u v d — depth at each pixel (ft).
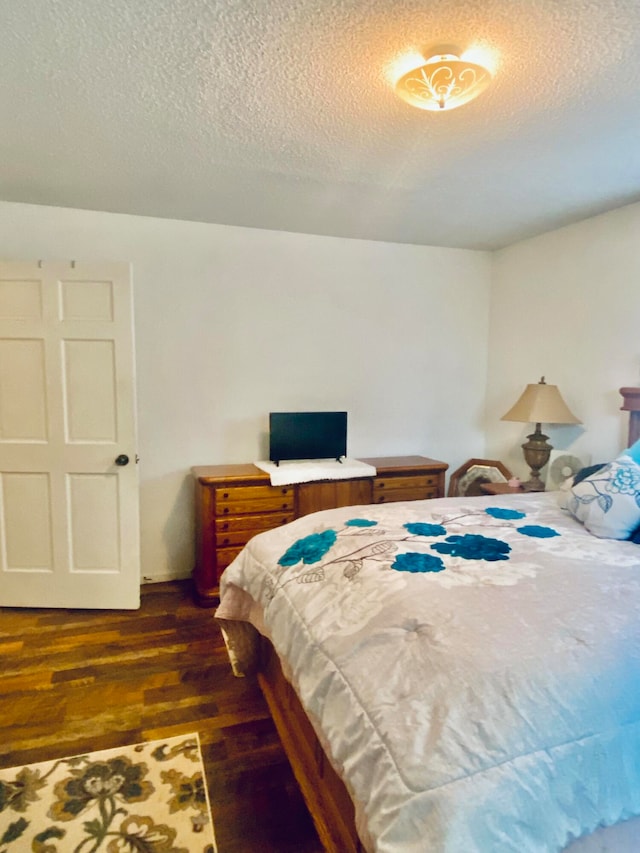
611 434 10.23
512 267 12.78
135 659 8.35
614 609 4.45
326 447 11.79
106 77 5.58
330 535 6.58
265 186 8.89
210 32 4.83
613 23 4.67
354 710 3.92
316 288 12.05
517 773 3.21
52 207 10.16
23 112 6.37
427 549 5.91
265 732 6.70
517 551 5.85
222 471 10.76
